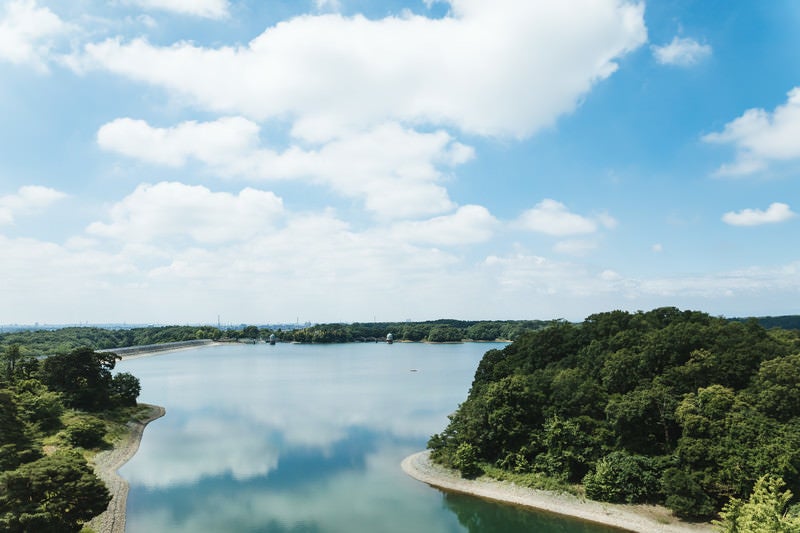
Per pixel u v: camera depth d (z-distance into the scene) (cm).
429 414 12975
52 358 11719
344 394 16350
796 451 5431
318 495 7144
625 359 7944
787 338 8506
